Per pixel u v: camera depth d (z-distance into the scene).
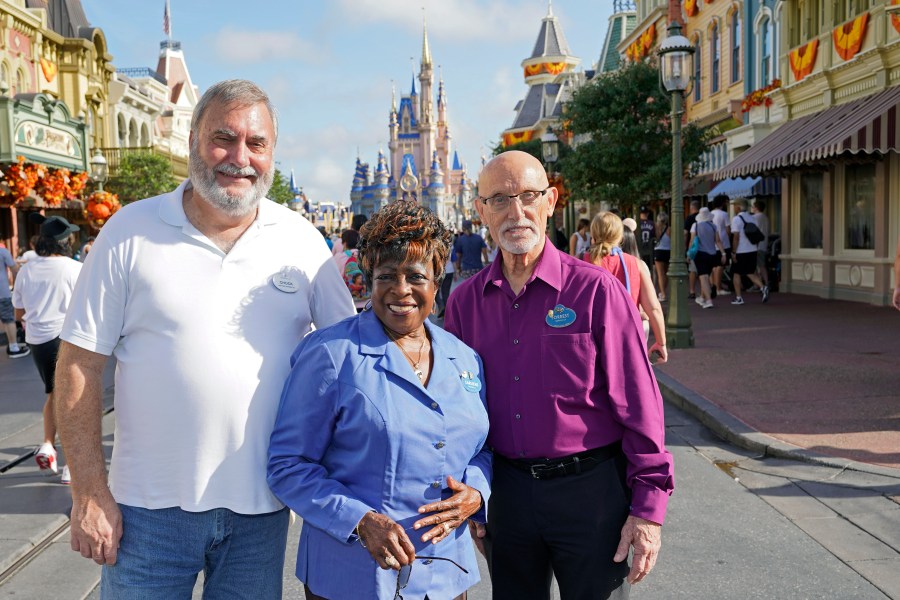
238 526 2.58
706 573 4.29
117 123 37.03
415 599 2.37
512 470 2.82
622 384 2.72
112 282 2.50
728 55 24.52
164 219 2.57
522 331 2.80
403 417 2.36
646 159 22.88
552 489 2.75
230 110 2.51
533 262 2.86
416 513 2.38
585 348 2.73
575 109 23.84
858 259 16.36
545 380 2.75
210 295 2.54
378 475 2.36
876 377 8.68
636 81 22.98
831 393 8.01
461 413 2.48
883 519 4.89
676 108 11.24
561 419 2.73
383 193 185.88
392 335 2.51
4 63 25.50
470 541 2.59
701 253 16.38
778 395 8.02
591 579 2.76
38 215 14.10
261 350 2.58
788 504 5.25
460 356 2.61
